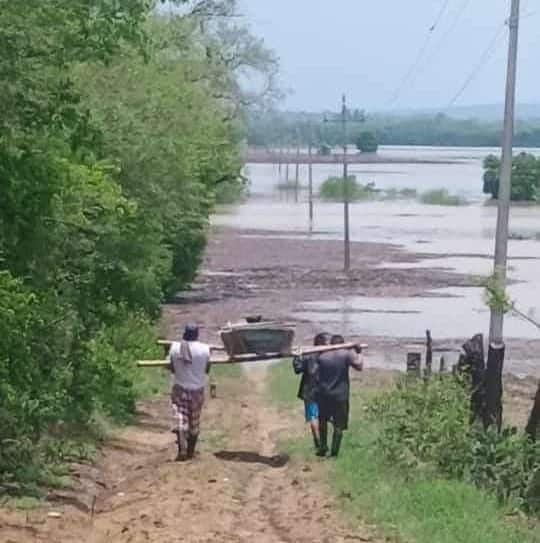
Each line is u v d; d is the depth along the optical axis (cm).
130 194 3092
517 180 17875
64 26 1725
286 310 7050
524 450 2019
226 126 5678
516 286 8156
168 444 2591
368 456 2220
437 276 8975
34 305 1833
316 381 2288
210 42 6278
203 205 4934
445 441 2094
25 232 1838
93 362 2205
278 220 15350
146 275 2691
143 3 1773
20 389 1852
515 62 2848
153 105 3172
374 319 6669
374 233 13362
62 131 1847
